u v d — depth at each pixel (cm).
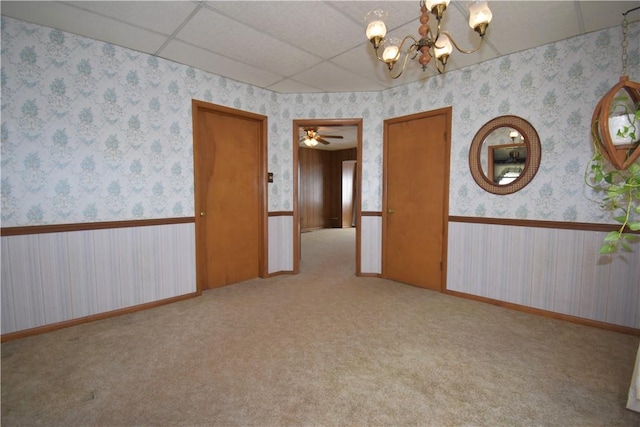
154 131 298
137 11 223
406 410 160
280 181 413
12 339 233
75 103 256
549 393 173
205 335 242
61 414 156
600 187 239
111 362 203
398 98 375
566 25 240
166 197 309
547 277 277
